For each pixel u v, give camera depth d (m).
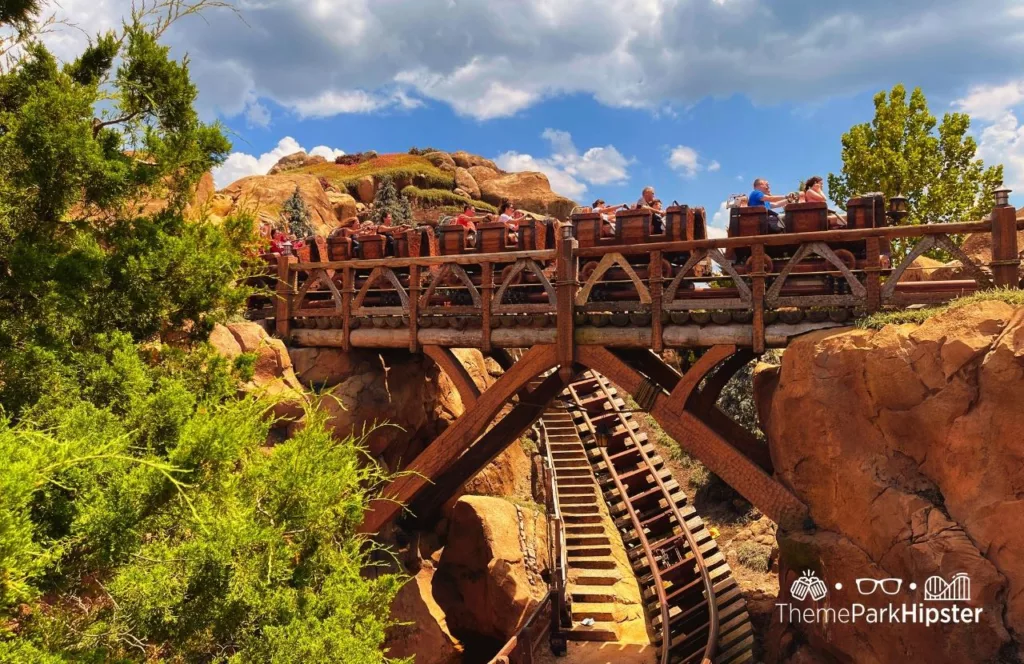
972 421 6.92
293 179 29.78
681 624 12.57
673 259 10.97
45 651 4.00
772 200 10.62
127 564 4.70
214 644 5.17
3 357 5.46
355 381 12.72
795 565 8.38
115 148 6.64
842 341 8.12
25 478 3.41
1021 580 6.55
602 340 10.32
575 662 11.98
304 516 5.73
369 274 13.19
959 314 7.33
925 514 7.18
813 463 8.39
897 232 8.59
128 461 4.65
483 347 11.16
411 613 12.74
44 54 6.30
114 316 6.45
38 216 6.01
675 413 9.81
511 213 13.27
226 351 11.22
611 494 15.81
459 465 13.66
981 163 21.39
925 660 7.00
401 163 48.34
